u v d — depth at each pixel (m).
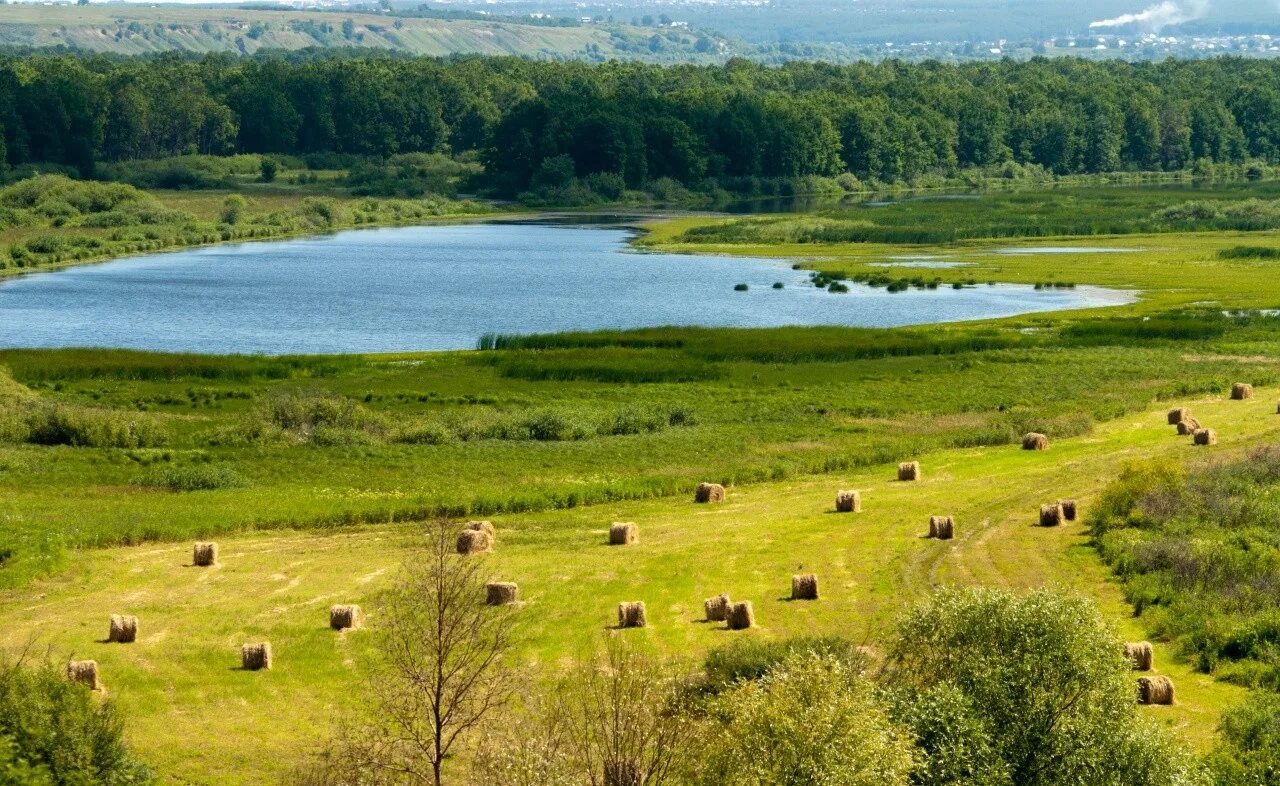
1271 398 195.88
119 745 79.88
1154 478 139.38
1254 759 80.62
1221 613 107.50
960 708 75.81
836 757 70.38
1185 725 88.62
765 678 76.31
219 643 104.81
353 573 122.94
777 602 113.69
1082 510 141.00
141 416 190.62
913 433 183.62
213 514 142.62
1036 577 119.44
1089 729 76.75
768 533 135.00
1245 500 136.12
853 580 119.50
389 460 171.75
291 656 101.75
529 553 129.00
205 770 83.19
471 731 83.75
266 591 118.00
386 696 86.31
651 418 191.50
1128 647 98.19
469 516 144.75
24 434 182.50
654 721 74.00
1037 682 78.12
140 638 106.44
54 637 106.75
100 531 134.88
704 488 149.62
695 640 103.88
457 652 85.75
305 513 142.25
